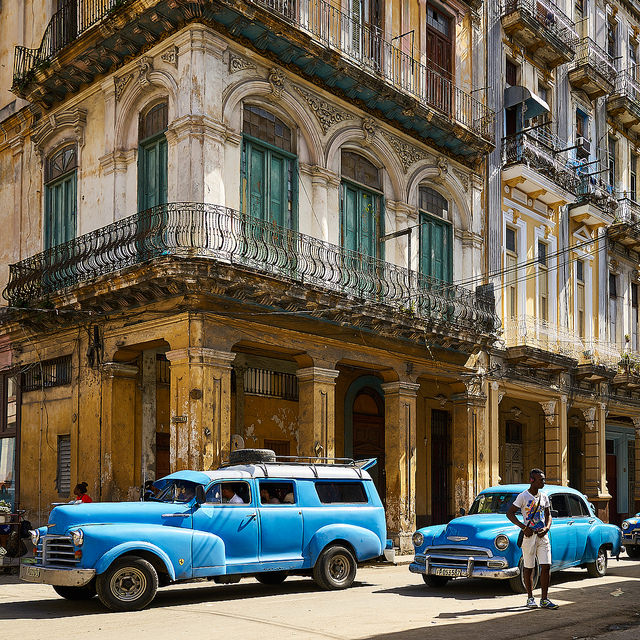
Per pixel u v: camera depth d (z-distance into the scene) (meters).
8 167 21.06
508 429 26.44
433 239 21.38
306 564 12.16
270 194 17.06
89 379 17.27
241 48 16.45
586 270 27.59
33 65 18.67
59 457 18.06
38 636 8.44
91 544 10.06
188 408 14.78
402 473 19.02
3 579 14.06
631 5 32.53
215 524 11.27
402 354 19.38
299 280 15.93
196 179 15.33
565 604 11.06
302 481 12.41
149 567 10.41
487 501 13.85
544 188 24.33
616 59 30.80
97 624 9.20
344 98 18.75
